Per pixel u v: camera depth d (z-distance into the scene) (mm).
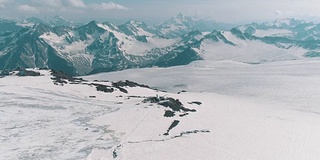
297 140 67750
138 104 86375
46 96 92062
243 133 68500
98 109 79812
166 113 76125
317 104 149500
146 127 65062
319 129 80562
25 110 74938
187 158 50312
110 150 51875
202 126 70312
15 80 110312
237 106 110688
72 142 55219
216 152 54406
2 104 78250
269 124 81062
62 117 71062
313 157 57250
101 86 119625
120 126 65000
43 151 50906
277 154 57219
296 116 105312
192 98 119250
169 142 57062
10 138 56281
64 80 122500
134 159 48438
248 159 52875
